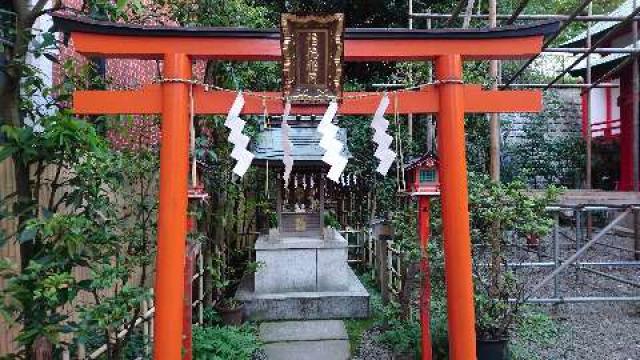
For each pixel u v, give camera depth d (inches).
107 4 143.2
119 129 175.5
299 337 243.1
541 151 582.9
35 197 124.0
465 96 135.9
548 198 194.5
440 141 134.5
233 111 128.0
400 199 280.7
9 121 124.0
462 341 129.3
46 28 171.5
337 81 128.4
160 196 125.8
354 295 276.4
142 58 134.0
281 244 289.1
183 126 127.3
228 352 203.3
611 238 471.2
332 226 327.9
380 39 132.9
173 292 123.2
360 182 402.6
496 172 213.5
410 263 213.8
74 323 120.0
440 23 443.8
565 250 425.1
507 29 131.7
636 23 287.7
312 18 124.3
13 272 117.5
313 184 296.0
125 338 147.9
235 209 316.2
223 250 274.1
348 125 392.2
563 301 257.6
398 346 210.2
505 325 193.8
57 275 107.8
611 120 581.0
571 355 211.3
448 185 132.0
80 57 197.9
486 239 202.5
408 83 307.3
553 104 604.1
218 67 257.9
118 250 136.8
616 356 210.2
